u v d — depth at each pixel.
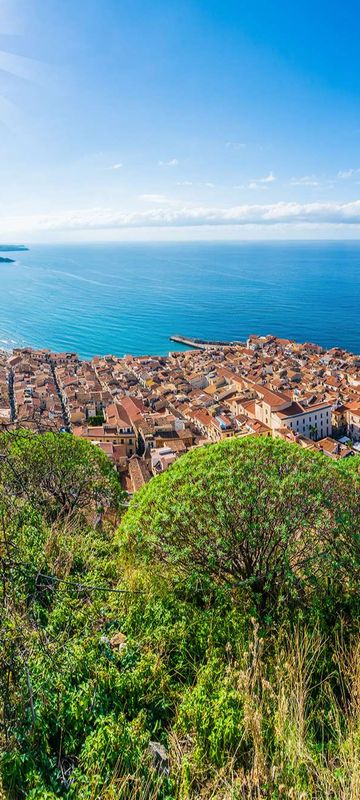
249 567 7.92
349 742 4.65
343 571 7.70
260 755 4.49
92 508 14.77
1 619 4.88
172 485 8.86
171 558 7.98
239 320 183.75
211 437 63.34
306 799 4.05
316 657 6.20
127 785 4.29
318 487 8.15
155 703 5.73
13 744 4.60
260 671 5.60
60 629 6.44
